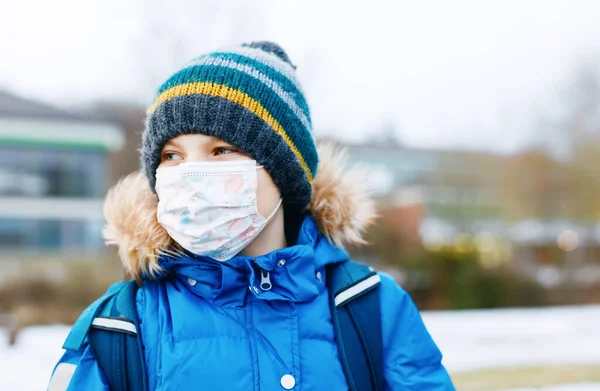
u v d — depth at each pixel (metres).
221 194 1.34
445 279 10.34
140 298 1.38
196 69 1.39
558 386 3.17
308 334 1.35
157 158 1.42
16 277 8.83
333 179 1.61
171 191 1.36
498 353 4.44
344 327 1.39
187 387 1.22
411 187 21.45
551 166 19.86
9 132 16.45
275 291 1.36
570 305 11.27
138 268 1.40
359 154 22.34
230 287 1.34
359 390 1.33
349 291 1.43
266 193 1.41
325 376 1.30
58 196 16.70
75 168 16.94
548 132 19.94
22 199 16.23
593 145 19.62
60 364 1.29
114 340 1.27
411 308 1.52
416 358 1.44
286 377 1.26
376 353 1.40
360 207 1.68
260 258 1.34
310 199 1.55
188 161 1.37
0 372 3.90
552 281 12.01
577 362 4.02
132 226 1.40
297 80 1.56
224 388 1.23
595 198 19.59
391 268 11.32
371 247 11.98
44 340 5.29
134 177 1.55
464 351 4.55
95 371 1.26
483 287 10.26
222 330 1.30
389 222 12.10
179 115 1.34
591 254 18.38
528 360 4.11
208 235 1.33
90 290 8.99
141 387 1.24
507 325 6.20
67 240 16.44
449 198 20.94
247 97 1.37
